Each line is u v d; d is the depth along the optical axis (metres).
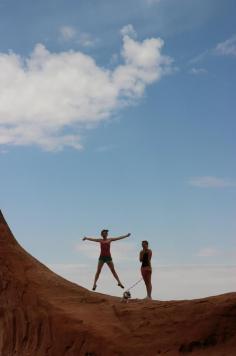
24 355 17.64
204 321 15.70
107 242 19.31
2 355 18.16
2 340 18.48
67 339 17.20
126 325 16.91
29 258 21.64
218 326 15.42
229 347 14.93
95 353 16.41
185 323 16.00
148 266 18.50
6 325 18.72
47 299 19.08
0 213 22.56
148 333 16.23
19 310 18.94
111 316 17.62
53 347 17.33
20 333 18.34
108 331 16.84
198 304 16.45
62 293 19.61
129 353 15.88
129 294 18.88
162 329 16.19
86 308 18.47
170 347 15.56
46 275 20.61
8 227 22.38
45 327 17.98
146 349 15.80
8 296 19.50
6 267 20.42
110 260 19.17
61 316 17.97
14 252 21.27
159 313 16.83
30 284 19.83
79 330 17.17
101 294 20.61
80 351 16.73
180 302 17.19
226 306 15.69
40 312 18.52
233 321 15.38
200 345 15.31
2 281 19.95
